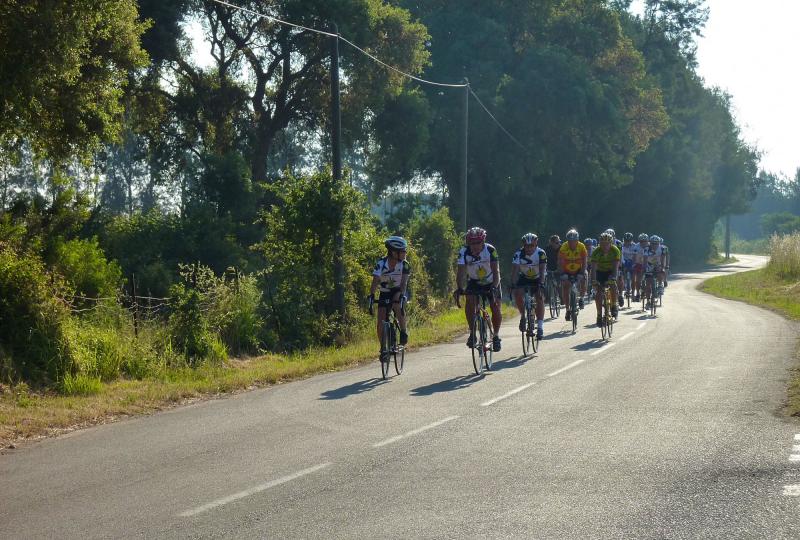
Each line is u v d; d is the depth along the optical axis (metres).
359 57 40.34
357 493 6.02
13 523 5.57
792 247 41.09
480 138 50.56
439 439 7.81
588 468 6.57
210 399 11.22
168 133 43.19
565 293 18.20
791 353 13.60
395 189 57.12
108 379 12.34
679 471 6.42
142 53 18.67
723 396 9.73
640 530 5.05
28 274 12.32
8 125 15.84
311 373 13.68
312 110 43.34
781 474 6.27
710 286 41.62
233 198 37.38
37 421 9.34
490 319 13.55
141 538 5.14
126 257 31.02
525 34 55.34
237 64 42.34
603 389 10.52
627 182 60.81
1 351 11.30
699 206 84.00
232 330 15.62
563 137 52.62
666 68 75.50
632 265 26.83
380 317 12.59
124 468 7.09
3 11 13.56
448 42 52.44
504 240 55.56
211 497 6.03
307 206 18.20
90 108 16.77
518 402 9.77
